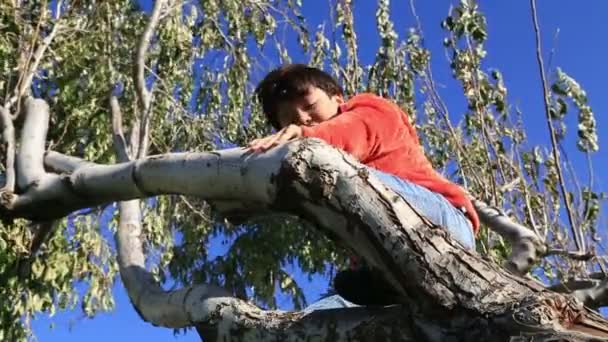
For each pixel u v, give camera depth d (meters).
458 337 1.88
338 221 2.02
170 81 7.11
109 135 6.71
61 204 2.59
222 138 7.64
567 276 4.39
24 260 6.08
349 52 6.38
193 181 2.20
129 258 2.75
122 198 2.45
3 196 2.63
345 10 6.48
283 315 2.17
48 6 6.88
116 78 6.76
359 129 2.27
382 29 6.38
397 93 6.27
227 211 2.21
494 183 4.83
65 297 6.61
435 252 1.94
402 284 1.96
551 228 4.66
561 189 4.22
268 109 2.66
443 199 2.35
